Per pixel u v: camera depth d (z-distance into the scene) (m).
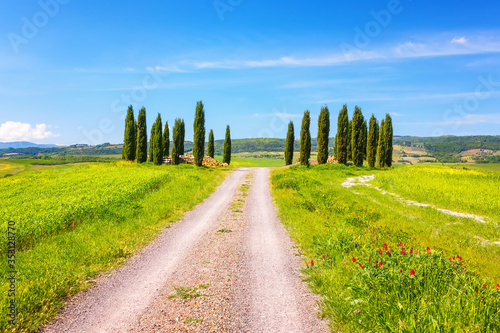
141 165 46.59
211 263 8.74
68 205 15.77
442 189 23.27
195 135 45.47
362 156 49.03
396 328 4.44
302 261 8.91
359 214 15.47
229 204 19.30
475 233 13.67
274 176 32.03
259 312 5.82
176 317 5.61
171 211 16.36
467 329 4.21
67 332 5.12
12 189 25.69
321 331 5.13
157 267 8.46
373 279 5.79
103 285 7.20
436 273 5.80
